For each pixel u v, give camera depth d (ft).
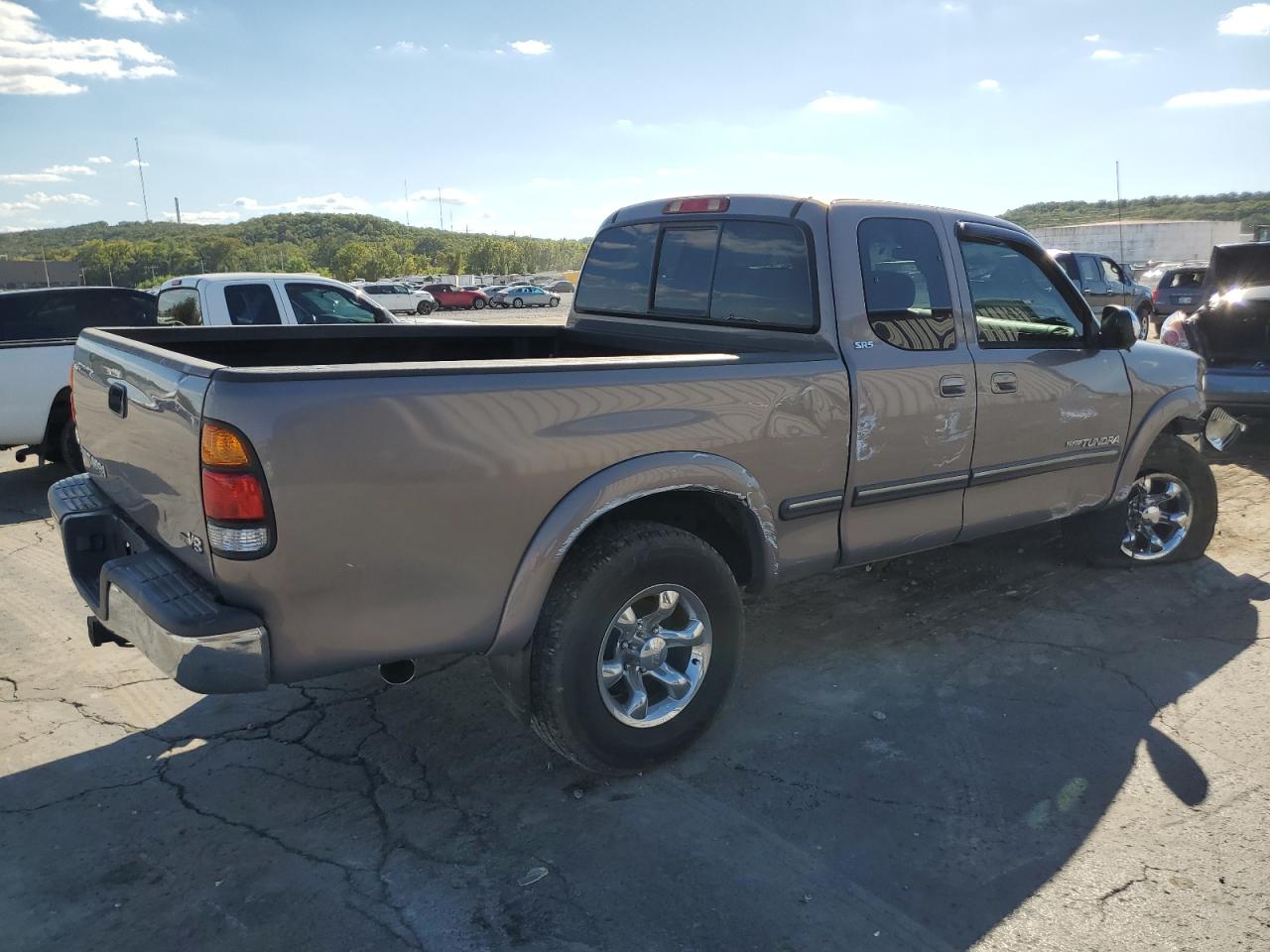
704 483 10.11
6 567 18.22
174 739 11.34
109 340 10.46
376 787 10.28
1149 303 61.93
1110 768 10.59
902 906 8.32
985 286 13.32
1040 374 13.67
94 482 11.35
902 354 12.10
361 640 8.46
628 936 7.94
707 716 10.82
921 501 12.72
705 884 8.63
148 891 8.53
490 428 8.64
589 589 9.47
